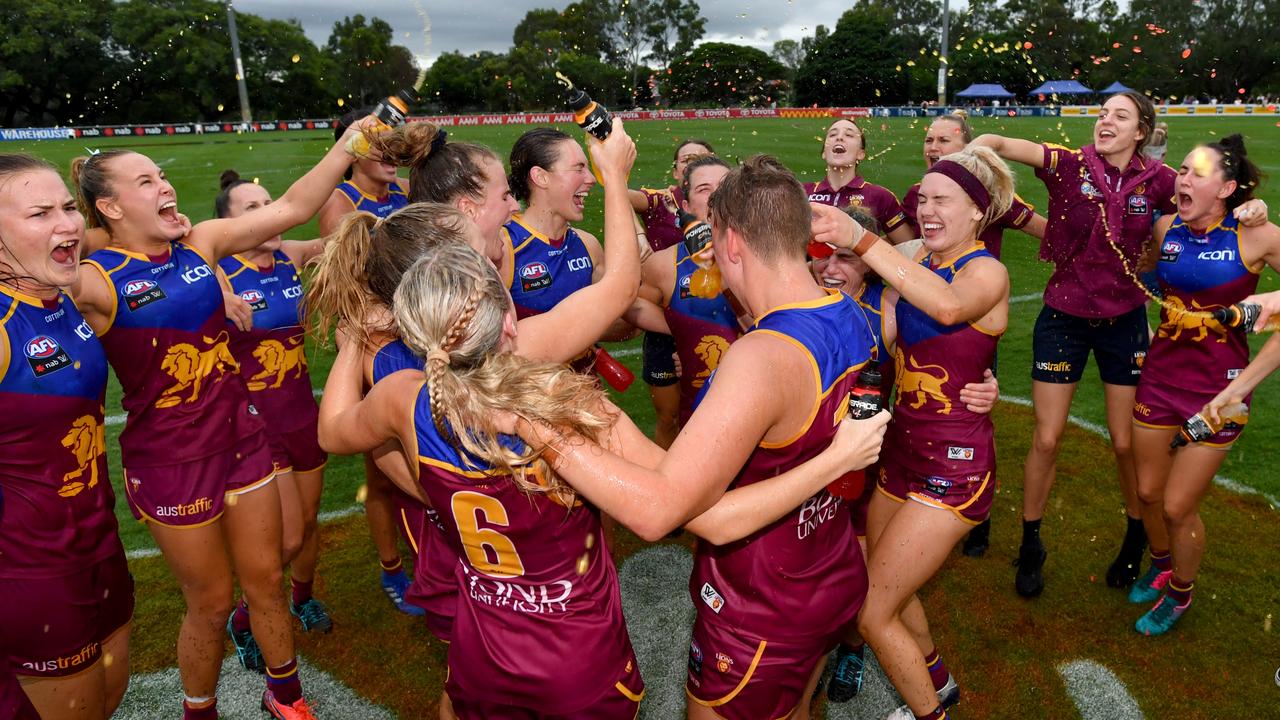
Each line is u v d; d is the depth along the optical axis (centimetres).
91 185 255
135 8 4450
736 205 189
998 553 422
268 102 4928
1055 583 393
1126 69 4706
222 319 291
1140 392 358
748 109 4919
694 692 219
